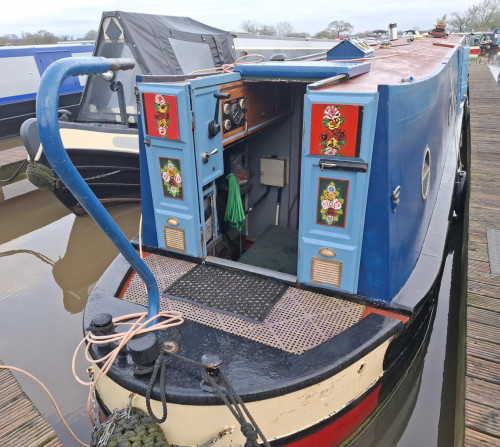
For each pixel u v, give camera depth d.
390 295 2.75
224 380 2.04
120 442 2.08
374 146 2.43
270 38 9.62
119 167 6.30
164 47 6.33
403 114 2.57
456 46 7.68
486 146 7.48
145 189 3.27
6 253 6.00
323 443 2.56
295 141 4.23
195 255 3.25
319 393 2.31
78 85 12.12
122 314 2.70
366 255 2.68
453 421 3.45
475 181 5.94
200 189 3.03
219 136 3.13
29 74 11.28
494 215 4.95
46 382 3.63
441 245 3.65
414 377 3.66
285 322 2.64
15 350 4.01
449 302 4.84
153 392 2.15
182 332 2.57
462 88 10.26
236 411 2.15
